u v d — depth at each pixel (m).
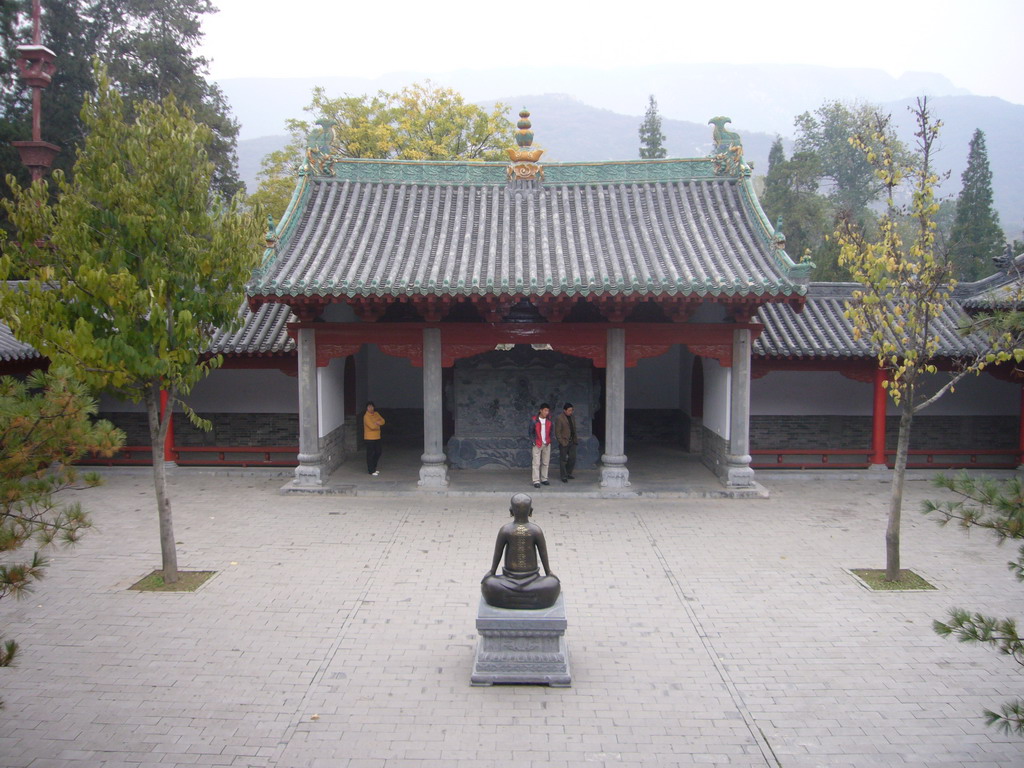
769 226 19.31
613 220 20.44
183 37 44.84
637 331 19.66
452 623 12.31
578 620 12.48
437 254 19.05
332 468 22.06
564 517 18.19
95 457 22.84
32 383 9.12
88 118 12.80
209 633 11.91
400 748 9.01
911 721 9.60
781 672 10.82
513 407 22.59
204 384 23.83
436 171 21.88
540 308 19.38
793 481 21.86
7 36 37.09
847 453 22.36
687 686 10.43
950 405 23.75
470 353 19.89
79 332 11.89
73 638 11.73
